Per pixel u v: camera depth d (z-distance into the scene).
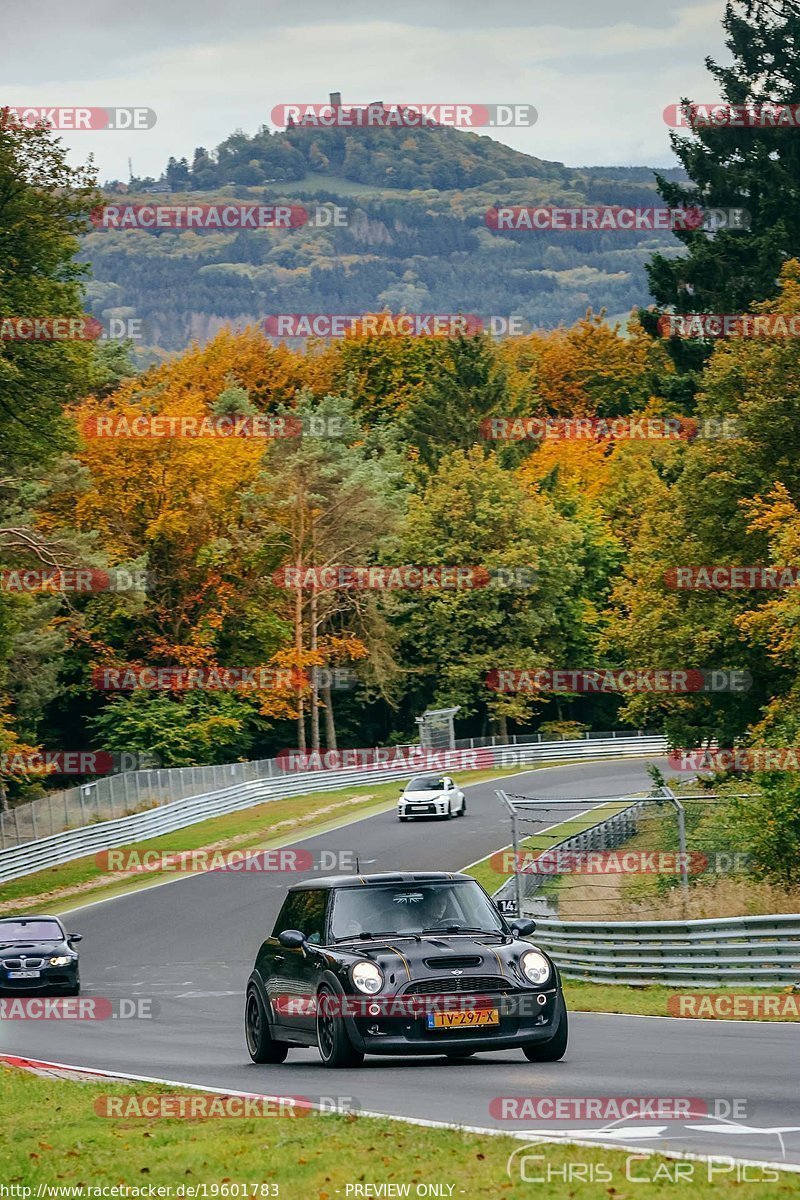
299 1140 23.53
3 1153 24.19
